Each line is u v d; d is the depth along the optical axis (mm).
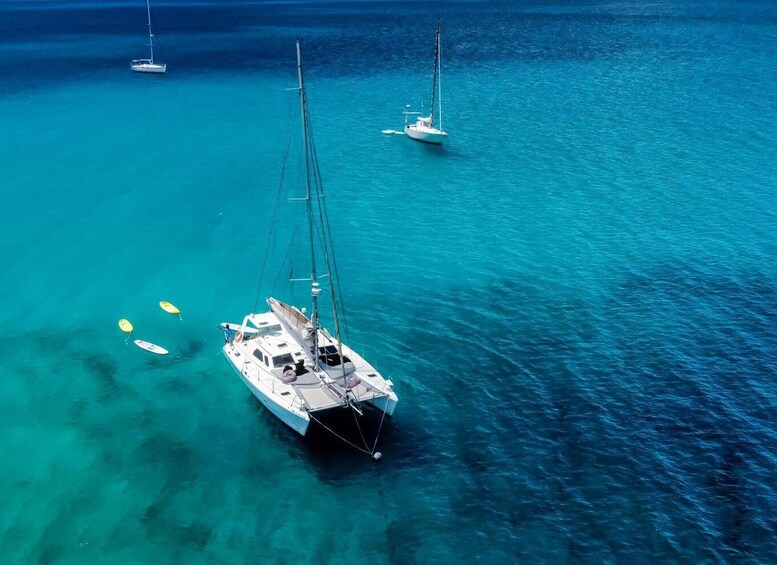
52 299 55562
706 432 41719
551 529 34688
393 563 32719
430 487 37281
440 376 47031
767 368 48000
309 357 43312
